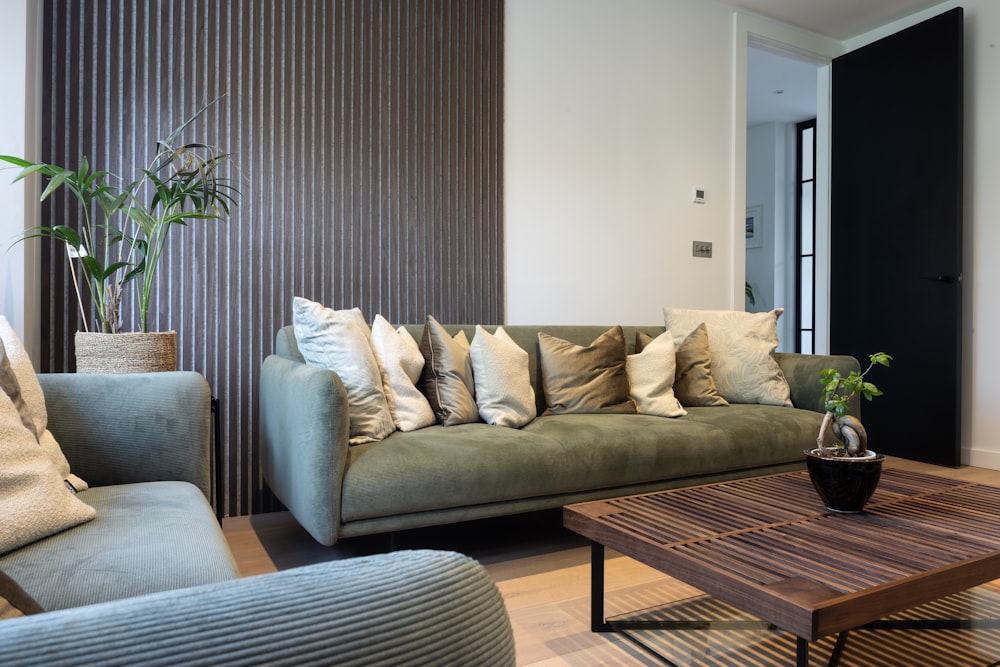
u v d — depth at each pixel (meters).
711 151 4.34
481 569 0.45
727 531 1.58
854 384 1.78
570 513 1.79
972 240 4.17
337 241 3.13
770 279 6.98
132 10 2.75
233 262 2.92
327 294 3.11
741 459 2.70
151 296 2.78
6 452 1.20
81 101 2.67
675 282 4.19
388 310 3.25
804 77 5.71
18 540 1.12
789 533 1.56
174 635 0.33
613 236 3.97
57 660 0.30
